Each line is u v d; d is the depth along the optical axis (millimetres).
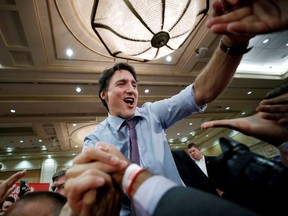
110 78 1462
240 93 8383
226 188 398
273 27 351
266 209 319
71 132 9523
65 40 4621
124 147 1117
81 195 383
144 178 358
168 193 299
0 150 11547
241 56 754
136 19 2297
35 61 5141
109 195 405
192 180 674
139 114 1222
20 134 9852
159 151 1039
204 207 246
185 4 2295
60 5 3785
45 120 7988
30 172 12188
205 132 12000
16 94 6363
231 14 388
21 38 4535
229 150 425
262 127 477
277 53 6543
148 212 299
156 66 5973
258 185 335
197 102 1034
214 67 852
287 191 300
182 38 2609
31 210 538
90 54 5105
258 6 369
